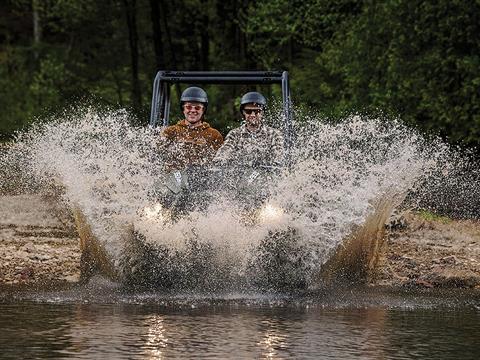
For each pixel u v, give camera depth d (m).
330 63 28.16
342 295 10.09
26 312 8.58
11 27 53.53
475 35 23.91
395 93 25.14
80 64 40.81
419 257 14.01
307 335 7.54
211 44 40.22
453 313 8.92
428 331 7.82
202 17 35.91
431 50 24.55
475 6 23.78
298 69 32.25
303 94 30.91
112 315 8.43
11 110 42.81
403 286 11.12
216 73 13.72
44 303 9.20
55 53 47.38
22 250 13.80
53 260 12.87
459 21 23.92
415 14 24.75
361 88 27.03
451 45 24.23
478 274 12.20
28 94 43.22
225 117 32.03
